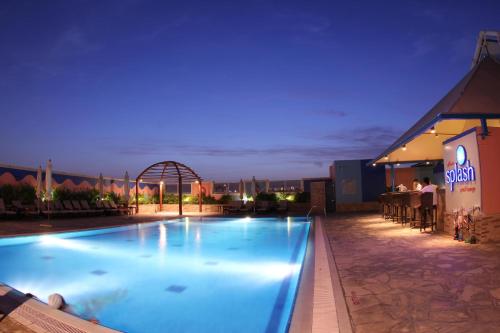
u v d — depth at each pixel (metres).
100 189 22.95
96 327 3.34
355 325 3.18
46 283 6.52
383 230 10.57
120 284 6.38
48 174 16.00
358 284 4.55
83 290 6.04
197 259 8.66
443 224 9.62
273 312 4.84
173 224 17.05
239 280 6.54
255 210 21.52
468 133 7.77
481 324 3.09
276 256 9.00
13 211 16.03
